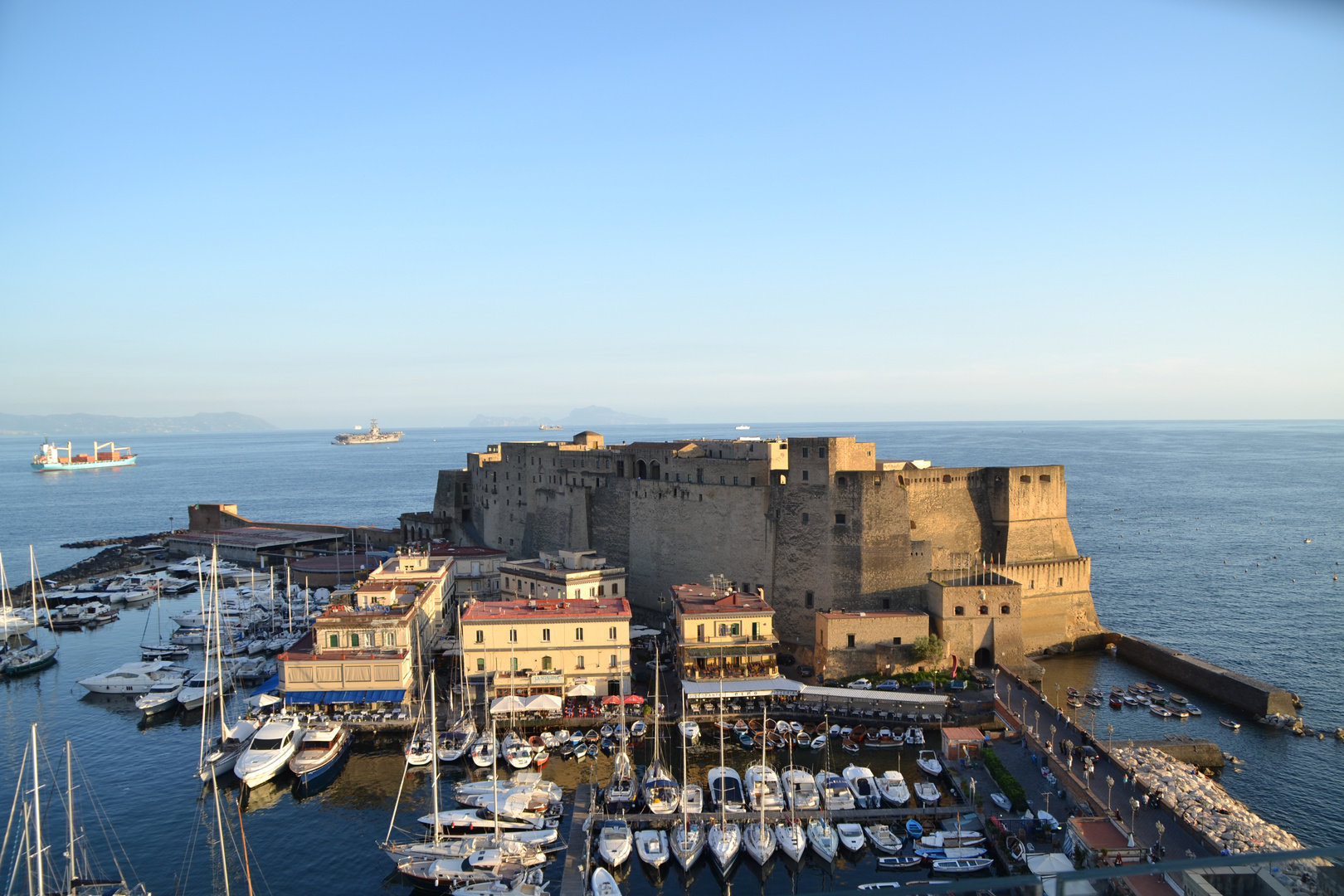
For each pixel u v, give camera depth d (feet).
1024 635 485.15
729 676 396.98
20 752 362.74
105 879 267.80
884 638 421.59
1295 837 285.02
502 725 372.99
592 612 407.85
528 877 256.52
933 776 323.98
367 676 383.45
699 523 506.89
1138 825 271.49
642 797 305.94
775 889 261.44
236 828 297.53
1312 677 462.19
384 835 292.20
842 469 457.27
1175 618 590.14
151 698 404.16
